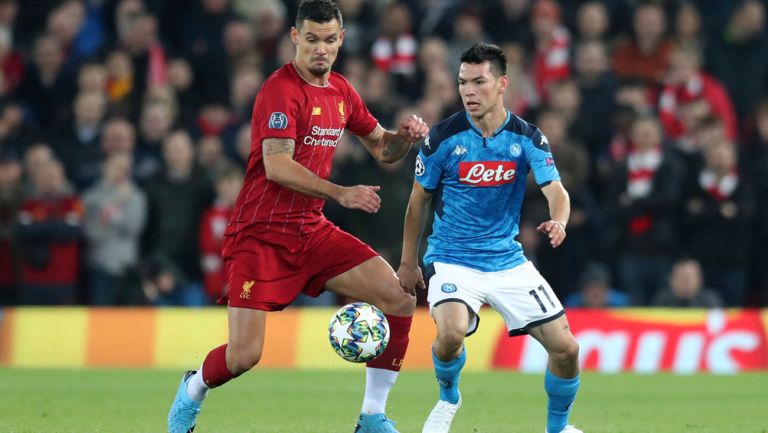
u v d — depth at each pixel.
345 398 35.09
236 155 51.12
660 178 47.16
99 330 44.97
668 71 53.69
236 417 30.41
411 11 55.94
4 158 50.50
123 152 48.50
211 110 51.78
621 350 43.88
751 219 48.09
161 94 51.03
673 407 33.25
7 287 47.84
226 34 54.28
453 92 49.81
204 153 48.53
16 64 56.06
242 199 24.62
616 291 47.72
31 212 47.06
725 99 52.94
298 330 44.56
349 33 54.66
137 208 47.47
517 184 25.06
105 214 47.19
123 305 46.81
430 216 45.75
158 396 35.06
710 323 44.06
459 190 25.08
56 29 55.84
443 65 52.06
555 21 55.22
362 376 41.56
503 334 44.06
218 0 55.50
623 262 47.41
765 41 54.75
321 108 24.45
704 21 56.91
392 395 35.81
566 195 24.62
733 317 44.16
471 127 24.92
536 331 24.64
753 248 49.16
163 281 47.00
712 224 47.25
